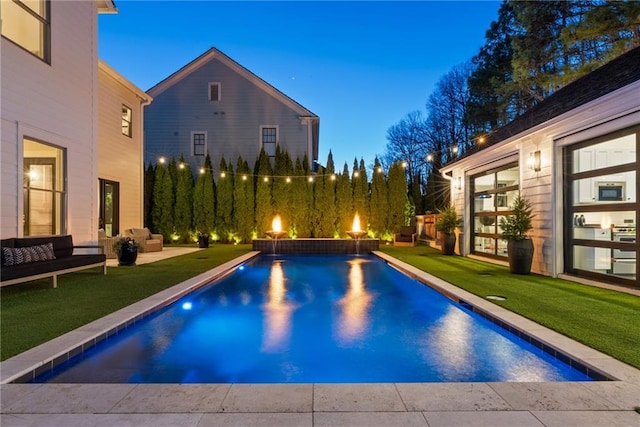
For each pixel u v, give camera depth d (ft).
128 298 16.22
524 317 13.30
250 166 53.16
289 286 22.30
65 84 24.27
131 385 8.29
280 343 12.58
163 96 53.47
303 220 49.52
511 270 23.77
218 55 53.36
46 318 13.05
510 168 28.27
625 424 6.71
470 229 34.35
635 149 17.24
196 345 12.34
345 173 50.78
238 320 15.20
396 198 50.85
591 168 19.97
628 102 16.94
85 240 26.25
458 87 80.07
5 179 19.49
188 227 48.83
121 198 38.37
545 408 7.29
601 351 9.95
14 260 17.35
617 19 30.94
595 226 19.86
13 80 20.01
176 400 7.61
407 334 13.46
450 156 78.95
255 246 39.34
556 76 38.83
